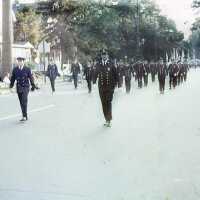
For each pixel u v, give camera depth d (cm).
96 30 7250
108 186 770
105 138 1240
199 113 1808
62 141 1193
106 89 1434
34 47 6344
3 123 1541
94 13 7275
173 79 3381
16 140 1208
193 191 743
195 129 1395
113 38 7462
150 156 1006
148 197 711
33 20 6588
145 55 9288
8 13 3872
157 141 1192
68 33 6906
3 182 793
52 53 6825
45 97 2616
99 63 1464
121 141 1193
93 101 2358
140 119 1633
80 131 1363
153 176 837
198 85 3947
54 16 6925
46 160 965
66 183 786
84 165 921
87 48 7031
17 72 1588
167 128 1416
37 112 1867
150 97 2594
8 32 3875
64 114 1797
